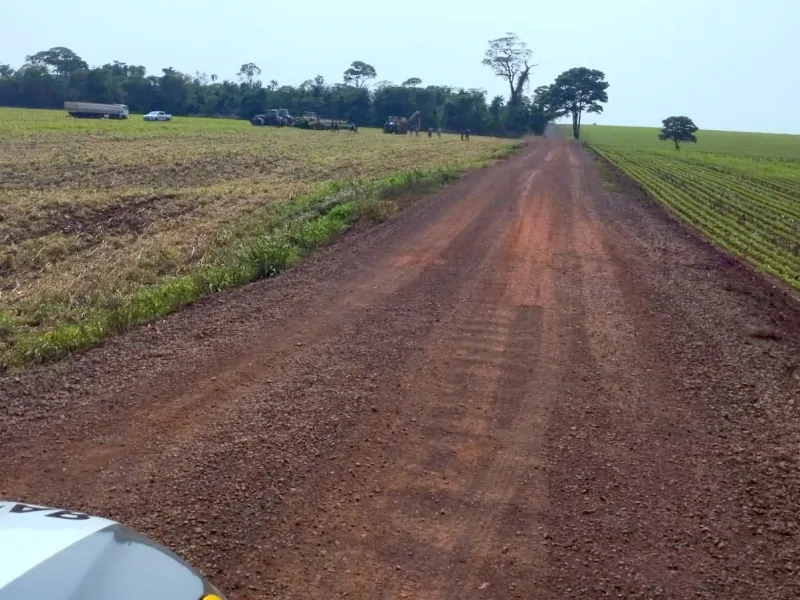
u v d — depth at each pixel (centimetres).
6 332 1023
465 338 877
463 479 536
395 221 1831
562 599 403
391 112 12231
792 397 710
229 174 3259
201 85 12938
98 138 5338
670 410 671
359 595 402
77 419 627
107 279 1382
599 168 4406
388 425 625
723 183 3834
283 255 1289
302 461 554
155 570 263
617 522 481
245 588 404
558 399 692
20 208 2120
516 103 12700
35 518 280
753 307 1096
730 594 411
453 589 410
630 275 1290
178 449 571
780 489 528
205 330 892
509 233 1702
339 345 838
